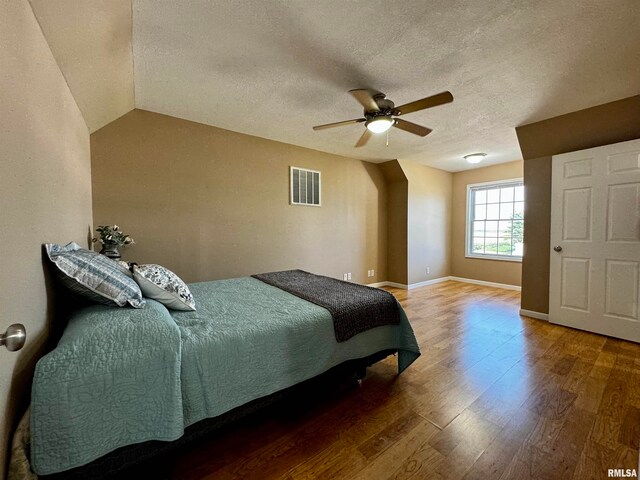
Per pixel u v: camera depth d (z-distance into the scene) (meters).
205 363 1.27
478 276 5.64
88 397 0.99
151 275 1.64
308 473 1.33
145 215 2.92
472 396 1.92
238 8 1.53
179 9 1.53
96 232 2.67
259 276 2.91
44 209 1.31
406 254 5.22
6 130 0.93
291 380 1.56
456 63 2.06
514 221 5.14
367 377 2.18
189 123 3.14
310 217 4.29
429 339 2.88
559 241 3.23
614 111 2.71
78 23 1.37
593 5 1.52
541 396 1.90
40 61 1.28
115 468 1.09
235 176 3.50
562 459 1.39
